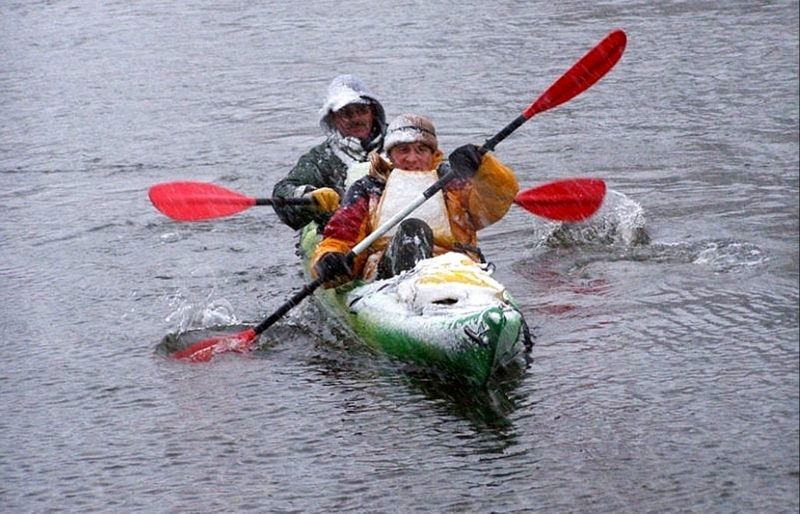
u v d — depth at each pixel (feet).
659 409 36.76
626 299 45.73
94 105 84.53
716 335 41.88
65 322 47.21
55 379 41.83
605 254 50.98
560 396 37.96
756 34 91.04
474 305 39.45
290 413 38.04
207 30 105.60
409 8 108.47
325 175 50.96
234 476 34.55
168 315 47.29
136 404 39.47
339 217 44.65
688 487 32.50
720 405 36.78
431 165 45.19
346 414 37.68
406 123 44.65
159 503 33.37
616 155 66.23
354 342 43.11
